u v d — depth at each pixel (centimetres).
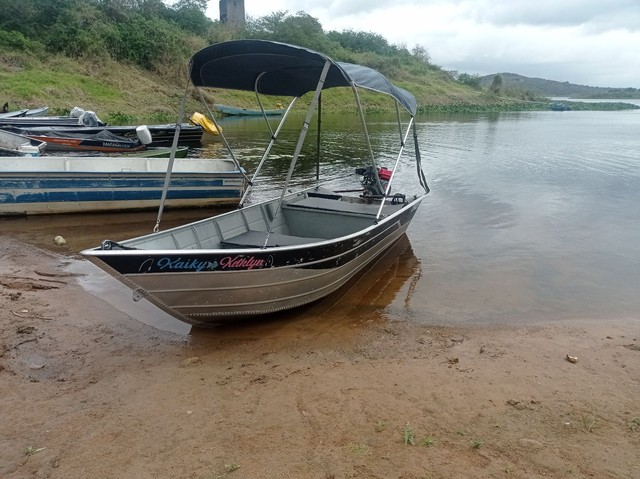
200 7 4772
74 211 975
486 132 2905
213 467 320
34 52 2931
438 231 931
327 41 5525
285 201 780
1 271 668
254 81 714
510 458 330
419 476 311
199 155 1691
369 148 704
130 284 453
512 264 766
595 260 784
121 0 3731
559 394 416
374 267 748
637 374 453
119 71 3166
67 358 468
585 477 313
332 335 537
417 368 461
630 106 9100
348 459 327
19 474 314
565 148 2142
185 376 438
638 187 1323
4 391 408
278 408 387
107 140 1380
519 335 541
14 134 1248
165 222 970
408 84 6041
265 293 535
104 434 354
